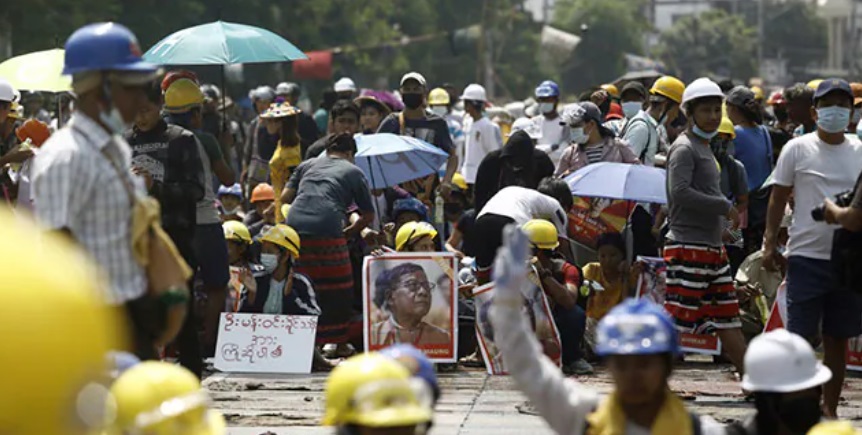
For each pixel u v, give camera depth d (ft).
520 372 41.34
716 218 81.00
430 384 43.65
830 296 70.28
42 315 15.01
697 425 40.86
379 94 191.72
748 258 98.84
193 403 33.55
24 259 15.17
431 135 129.39
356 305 103.81
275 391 84.43
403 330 92.73
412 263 93.40
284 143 122.42
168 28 360.48
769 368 43.98
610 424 40.34
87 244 45.47
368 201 98.48
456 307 92.89
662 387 40.47
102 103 45.37
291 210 96.99
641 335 39.01
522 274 40.83
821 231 69.87
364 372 37.19
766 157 108.37
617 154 110.52
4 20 312.29
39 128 98.02
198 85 89.45
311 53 356.38
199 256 87.81
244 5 422.00
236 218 128.26
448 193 130.62
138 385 33.35
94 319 15.35
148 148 75.10
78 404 15.23
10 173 99.09
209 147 85.81
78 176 45.06
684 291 80.64
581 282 95.40
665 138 118.93
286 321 93.20
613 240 96.48
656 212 109.60
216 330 93.20
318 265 95.55
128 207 46.19
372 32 590.55
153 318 46.62
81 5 324.80
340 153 100.17
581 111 110.11
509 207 94.22
